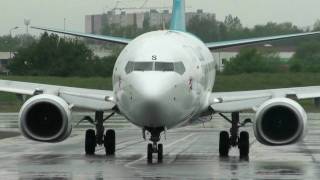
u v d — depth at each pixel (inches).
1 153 2746.1
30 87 2659.9
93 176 2038.6
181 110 2301.9
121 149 2920.8
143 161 2443.4
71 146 3061.0
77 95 2559.1
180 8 3782.0
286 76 7199.8
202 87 2532.0
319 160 2500.0
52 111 2396.7
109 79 7765.8
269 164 2368.4
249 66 7815.0
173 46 2450.8
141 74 2261.3
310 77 7199.8
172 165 2329.0
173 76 2271.2
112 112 2691.9
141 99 2183.8
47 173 2105.1
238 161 2466.8
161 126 2268.7
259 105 2529.5
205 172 2135.8
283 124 2364.7
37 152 2790.4
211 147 3031.5
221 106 2576.3
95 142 2687.0
